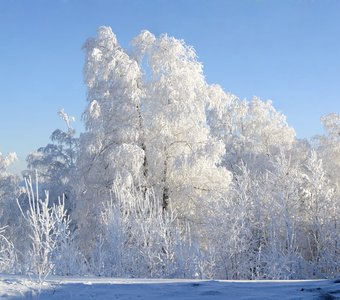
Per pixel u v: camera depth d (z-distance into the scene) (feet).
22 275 29.22
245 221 54.54
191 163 66.59
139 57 73.72
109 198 67.67
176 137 70.23
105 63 70.79
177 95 68.08
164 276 42.55
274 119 116.47
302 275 53.72
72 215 71.51
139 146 69.77
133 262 43.55
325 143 104.94
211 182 67.97
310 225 65.72
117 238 44.73
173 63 70.54
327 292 22.15
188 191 67.82
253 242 53.06
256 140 116.37
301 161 107.14
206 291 22.56
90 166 70.38
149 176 69.82
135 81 70.23
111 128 70.18
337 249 60.13
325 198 64.64
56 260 37.45
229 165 112.98
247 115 120.06
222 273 48.16
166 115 67.36
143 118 70.85
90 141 69.41
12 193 109.81
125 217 46.78
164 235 44.88
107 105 70.49
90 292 22.02
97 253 44.65
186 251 44.45
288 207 62.64
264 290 23.06
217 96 78.59
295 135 114.62
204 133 70.18
